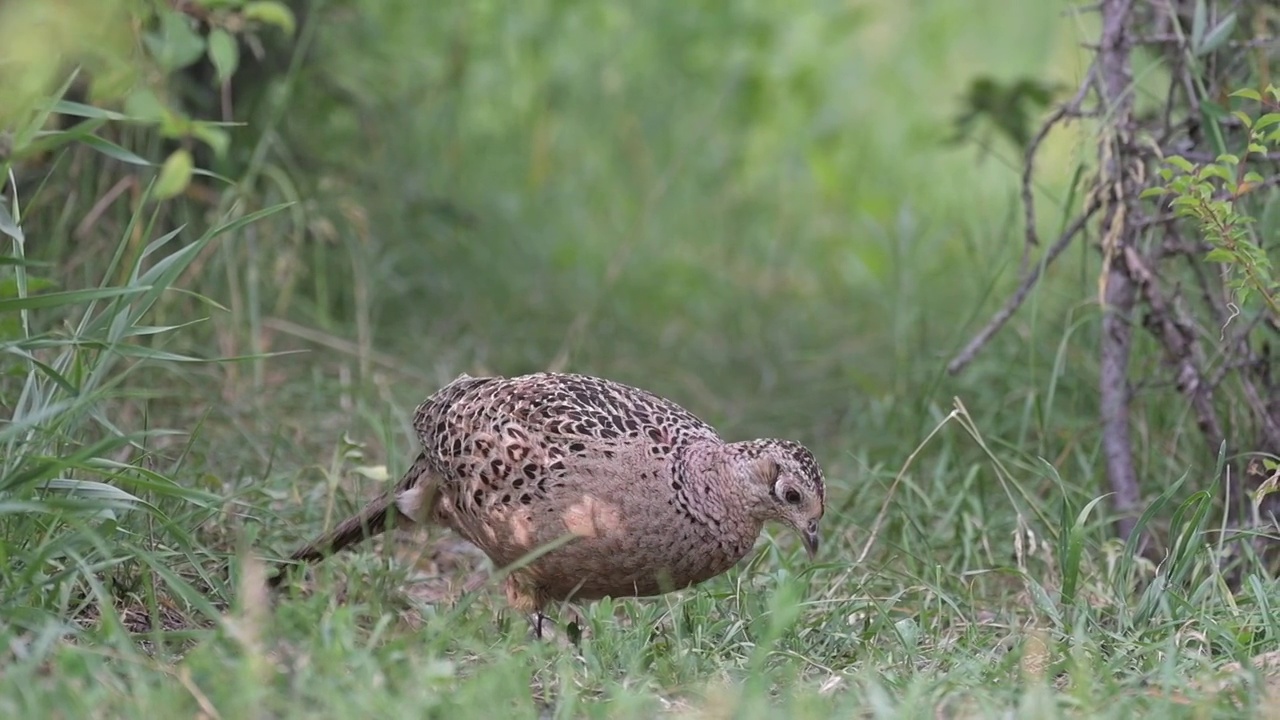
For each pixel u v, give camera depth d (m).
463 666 7.59
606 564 8.59
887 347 15.63
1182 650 7.87
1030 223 10.56
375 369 14.00
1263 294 8.91
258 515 9.71
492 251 16.78
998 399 12.48
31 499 7.34
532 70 18.38
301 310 14.14
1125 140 10.20
